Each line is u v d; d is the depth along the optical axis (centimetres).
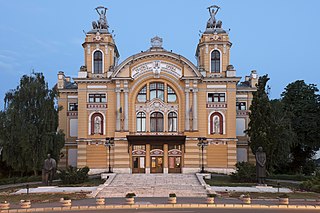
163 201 4297
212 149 7175
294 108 8312
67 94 7944
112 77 7194
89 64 7500
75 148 7806
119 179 6034
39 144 6525
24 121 6519
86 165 7181
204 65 7469
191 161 7044
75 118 7881
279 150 7006
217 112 7238
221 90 7262
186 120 7112
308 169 8456
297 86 8600
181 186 5462
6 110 6688
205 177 6266
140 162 7162
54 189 5259
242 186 5484
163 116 7231
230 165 7125
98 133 7250
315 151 8481
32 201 4431
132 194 4059
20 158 6506
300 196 4659
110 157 7138
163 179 6012
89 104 7300
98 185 5638
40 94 6750
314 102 8319
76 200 4459
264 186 5456
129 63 7262
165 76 7250
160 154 7150
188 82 7175
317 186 5031
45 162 5700
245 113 7806
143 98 7288
